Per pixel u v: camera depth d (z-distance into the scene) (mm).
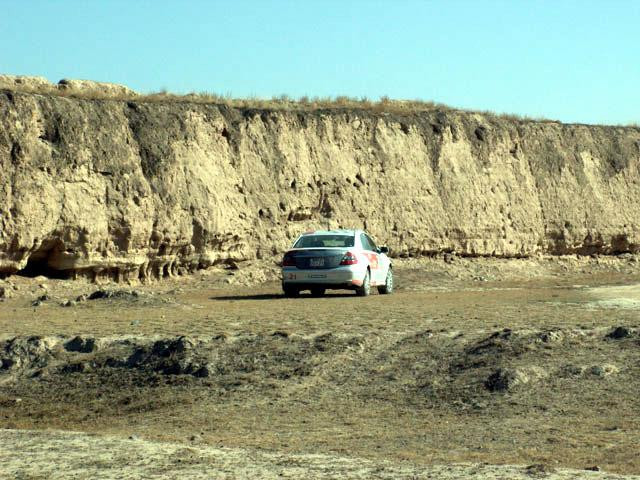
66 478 10828
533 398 15188
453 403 15297
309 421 14609
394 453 12328
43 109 32125
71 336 19453
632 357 16719
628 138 53250
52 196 31125
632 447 12391
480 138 46625
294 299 26500
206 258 35469
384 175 42344
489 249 44812
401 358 17484
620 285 33844
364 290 27344
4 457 11969
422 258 42031
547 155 49031
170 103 36781
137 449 12367
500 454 12203
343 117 42219
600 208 49781
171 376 17422
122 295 24969
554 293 28172
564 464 11547
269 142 39281
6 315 22938
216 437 13570
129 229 32812
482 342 17875
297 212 39344
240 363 17594
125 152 33750
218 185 36438
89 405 16344
